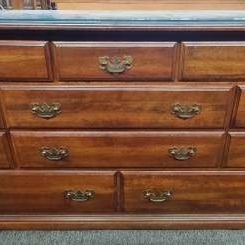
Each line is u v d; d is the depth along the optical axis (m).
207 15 0.95
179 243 1.40
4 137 1.18
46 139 1.18
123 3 1.17
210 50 0.99
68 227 1.42
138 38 0.99
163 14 0.95
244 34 0.97
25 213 1.39
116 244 1.39
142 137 1.18
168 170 1.27
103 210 1.38
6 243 1.40
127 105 1.10
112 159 1.23
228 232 1.44
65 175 1.27
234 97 1.08
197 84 1.06
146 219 1.40
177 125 1.15
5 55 1.00
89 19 0.94
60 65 1.02
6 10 1.00
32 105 1.10
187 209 1.38
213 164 1.25
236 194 1.33
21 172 1.27
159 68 1.03
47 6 1.15
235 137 1.17
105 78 1.05
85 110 1.11
